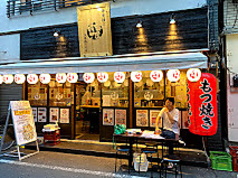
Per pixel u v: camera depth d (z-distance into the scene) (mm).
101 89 7781
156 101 7152
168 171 5191
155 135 5172
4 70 6828
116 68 5598
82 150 6605
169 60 5125
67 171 5184
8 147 7227
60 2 8109
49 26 8164
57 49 8117
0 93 9305
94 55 7480
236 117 6219
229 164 5215
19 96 8938
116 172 5129
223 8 6496
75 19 8023
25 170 5258
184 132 6691
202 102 5410
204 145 6121
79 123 10141
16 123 6254
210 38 6340
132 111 7395
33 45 8508
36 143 6918
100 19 7207
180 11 6523
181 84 6879
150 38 6934
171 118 5188
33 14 8688
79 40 7578
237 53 6281
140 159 5004
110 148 6793
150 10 7078
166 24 6734
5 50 9109
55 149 6934
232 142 6242
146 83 7281
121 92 7555
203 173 5043
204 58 4875
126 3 7344
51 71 6246
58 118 8352
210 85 5328
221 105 6703
